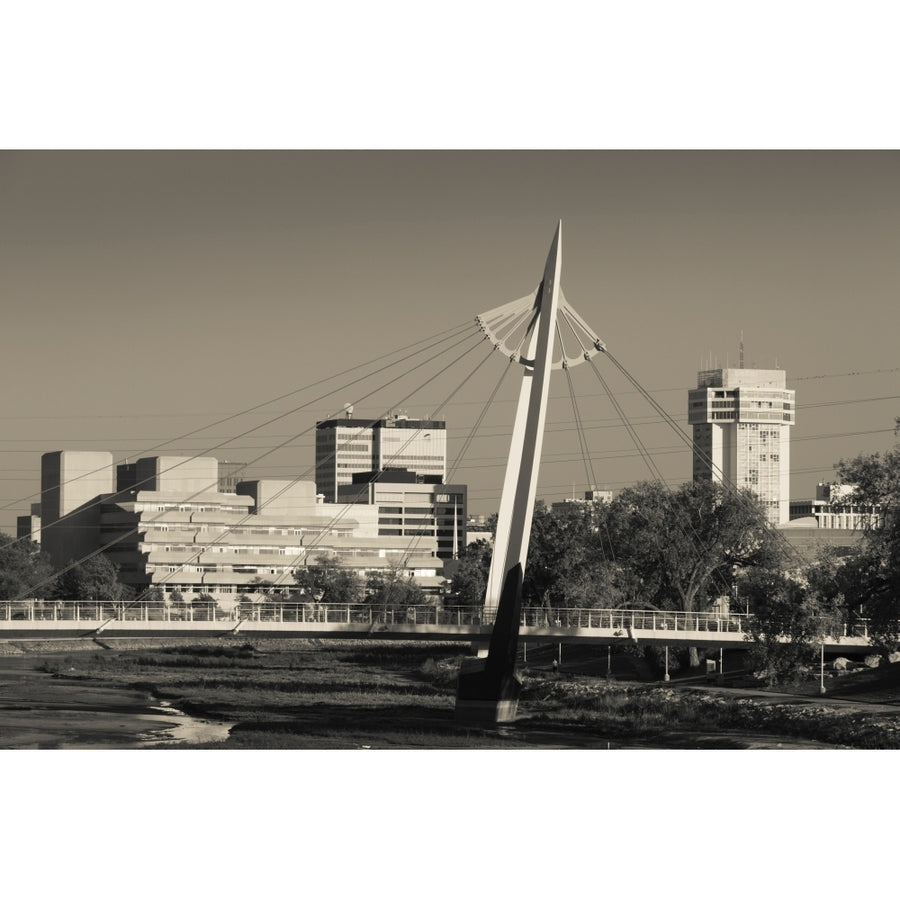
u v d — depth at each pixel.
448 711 105.12
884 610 96.56
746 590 106.56
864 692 100.00
